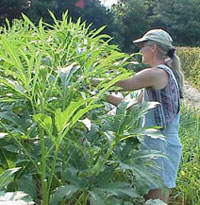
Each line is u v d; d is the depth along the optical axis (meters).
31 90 1.96
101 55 3.14
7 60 1.94
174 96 3.03
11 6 29.58
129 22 40.41
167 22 43.03
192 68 17.69
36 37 3.03
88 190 1.90
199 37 43.53
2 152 1.97
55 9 31.27
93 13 35.47
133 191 1.93
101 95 2.26
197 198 3.77
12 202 1.39
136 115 2.14
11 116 2.02
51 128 1.79
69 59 2.48
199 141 4.64
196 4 43.75
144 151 2.15
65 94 2.07
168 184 3.00
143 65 3.63
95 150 2.14
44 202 1.86
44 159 1.85
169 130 3.04
